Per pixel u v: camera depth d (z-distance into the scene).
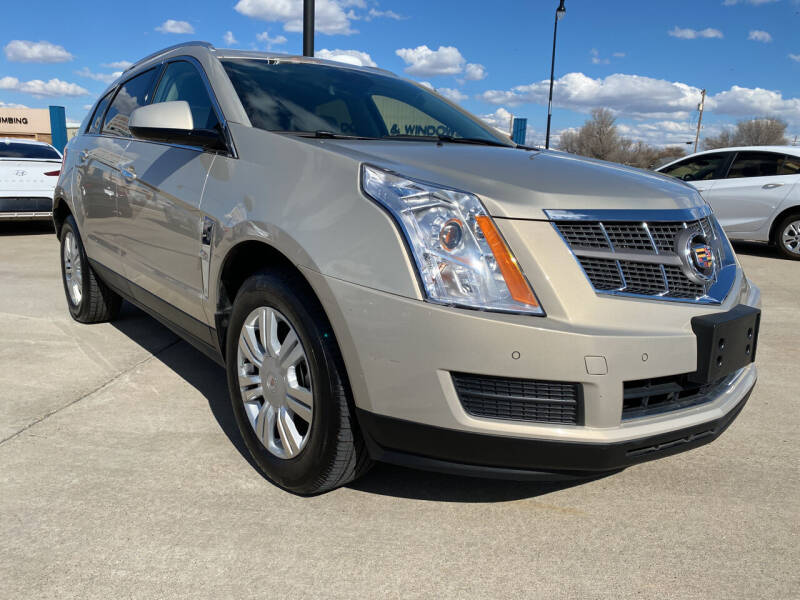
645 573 1.87
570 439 1.82
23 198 8.54
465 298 1.80
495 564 1.90
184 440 2.65
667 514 2.20
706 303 2.04
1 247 8.01
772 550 2.00
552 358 1.77
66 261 4.48
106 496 2.20
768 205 8.50
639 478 2.46
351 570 1.85
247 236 2.21
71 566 1.83
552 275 1.84
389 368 1.86
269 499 2.22
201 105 2.86
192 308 2.71
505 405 1.84
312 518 2.11
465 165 2.15
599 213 1.93
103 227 3.62
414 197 1.86
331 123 2.77
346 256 1.91
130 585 1.75
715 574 1.88
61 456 2.48
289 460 2.19
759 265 7.96
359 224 1.90
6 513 2.08
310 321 2.02
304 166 2.14
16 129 28.55
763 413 3.13
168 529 2.02
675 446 2.00
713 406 2.07
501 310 1.80
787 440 2.82
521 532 2.07
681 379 1.99
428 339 1.79
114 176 3.42
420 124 3.11
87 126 4.25
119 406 3.00
